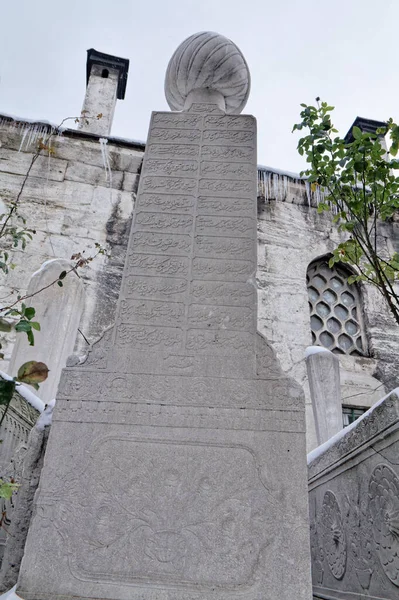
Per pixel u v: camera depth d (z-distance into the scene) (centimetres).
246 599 193
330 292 830
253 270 279
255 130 332
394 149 367
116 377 242
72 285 411
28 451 237
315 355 445
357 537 270
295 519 208
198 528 207
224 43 368
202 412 233
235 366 246
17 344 376
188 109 341
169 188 308
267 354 250
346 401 711
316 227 855
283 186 880
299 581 196
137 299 268
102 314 703
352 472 279
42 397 360
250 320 262
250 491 215
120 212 802
